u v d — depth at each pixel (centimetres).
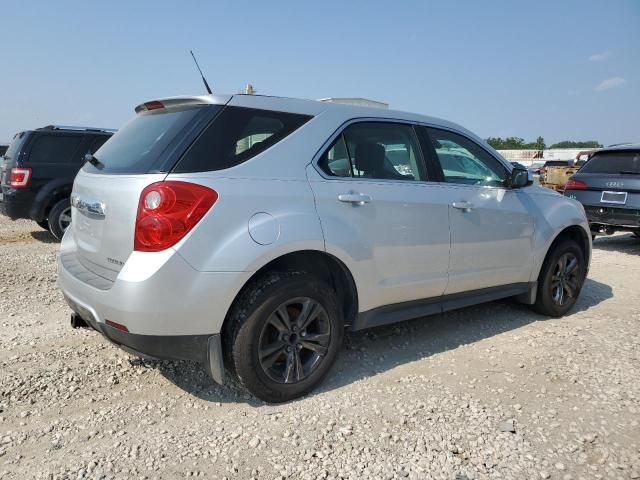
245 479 247
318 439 280
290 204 309
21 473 248
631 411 316
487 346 420
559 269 495
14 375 348
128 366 367
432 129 411
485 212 419
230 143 302
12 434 281
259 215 296
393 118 385
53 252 775
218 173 291
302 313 320
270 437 281
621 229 862
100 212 303
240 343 297
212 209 281
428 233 379
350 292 347
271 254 296
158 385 341
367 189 347
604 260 803
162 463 258
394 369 373
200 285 277
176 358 288
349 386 345
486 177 440
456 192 404
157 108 347
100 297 285
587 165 923
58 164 853
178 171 283
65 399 320
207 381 348
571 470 258
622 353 406
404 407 316
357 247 336
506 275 446
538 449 275
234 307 301
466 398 329
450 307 412
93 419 298
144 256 273
